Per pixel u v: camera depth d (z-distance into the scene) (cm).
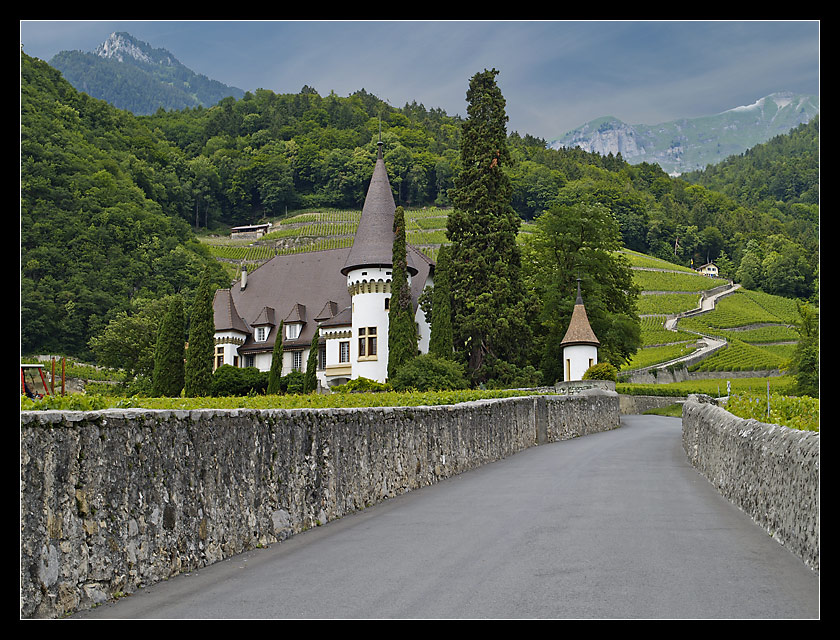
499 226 5694
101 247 10519
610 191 19700
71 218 10394
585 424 3516
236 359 7206
